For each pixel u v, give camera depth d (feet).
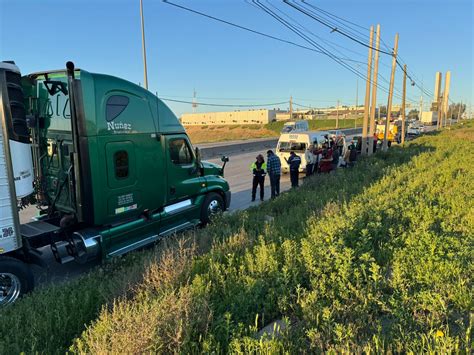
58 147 19.71
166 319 10.83
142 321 10.57
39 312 13.16
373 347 10.12
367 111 72.69
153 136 22.34
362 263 15.52
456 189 32.50
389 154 68.85
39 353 11.10
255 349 9.96
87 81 18.47
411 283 13.85
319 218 23.26
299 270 15.07
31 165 17.22
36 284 18.35
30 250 17.22
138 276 15.43
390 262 16.49
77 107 18.13
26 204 20.03
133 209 21.29
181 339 10.43
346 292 13.15
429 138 109.50
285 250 16.89
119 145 20.10
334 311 12.09
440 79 206.90
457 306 12.49
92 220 19.16
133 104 20.93
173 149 24.22
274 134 251.60
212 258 16.56
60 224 19.24
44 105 20.56
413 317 11.87
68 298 14.32
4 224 15.67
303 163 52.90
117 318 11.34
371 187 33.83
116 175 20.02
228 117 424.05
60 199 20.27
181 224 25.14
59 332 12.26
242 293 13.14
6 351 10.96
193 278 15.15
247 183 49.42
